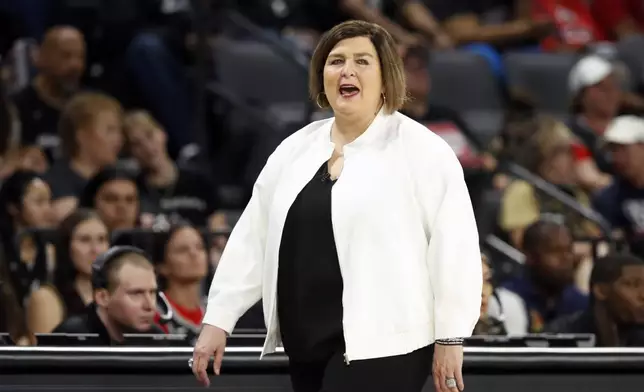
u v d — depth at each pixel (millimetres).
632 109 21609
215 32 22125
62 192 16594
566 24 24547
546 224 13922
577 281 14414
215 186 18219
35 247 13070
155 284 11125
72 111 16953
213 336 8875
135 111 20031
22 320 12055
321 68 8914
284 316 8734
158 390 10391
